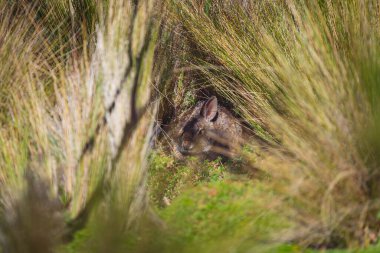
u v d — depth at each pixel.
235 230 9.30
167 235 9.33
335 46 11.82
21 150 10.59
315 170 9.18
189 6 15.62
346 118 9.59
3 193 10.27
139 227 9.59
